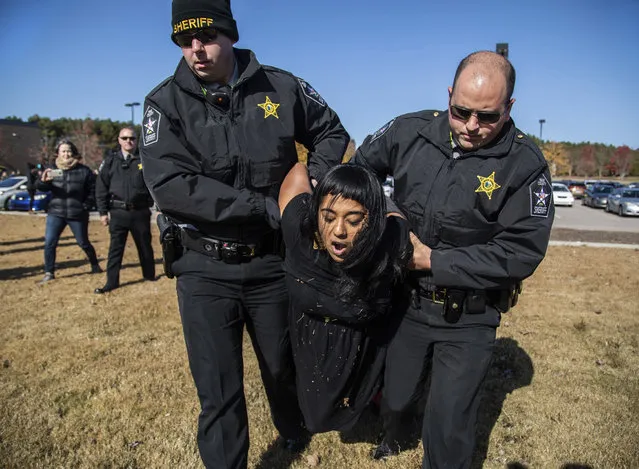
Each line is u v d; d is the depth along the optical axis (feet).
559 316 17.33
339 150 8.05
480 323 7.36
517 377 12.33
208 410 7.20
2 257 28.86
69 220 22.66
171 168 7.03
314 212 5.98
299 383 7.45
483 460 9.08
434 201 7.14
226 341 7.39
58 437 9.53
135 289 20.48
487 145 6.86
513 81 6.40
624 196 78.48
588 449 9.35
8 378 11.94
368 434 9.88
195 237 7.36
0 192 66.23
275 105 7.32
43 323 15.96
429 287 7.40
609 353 13.88
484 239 7.17
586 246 36.11
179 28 6.61
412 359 7.80
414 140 7.33
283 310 7.73
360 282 6.28
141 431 9.78
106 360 13.02
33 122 218.38
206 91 7.03
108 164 20.25
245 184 7.30
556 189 100.42
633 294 20.72
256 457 9.06
